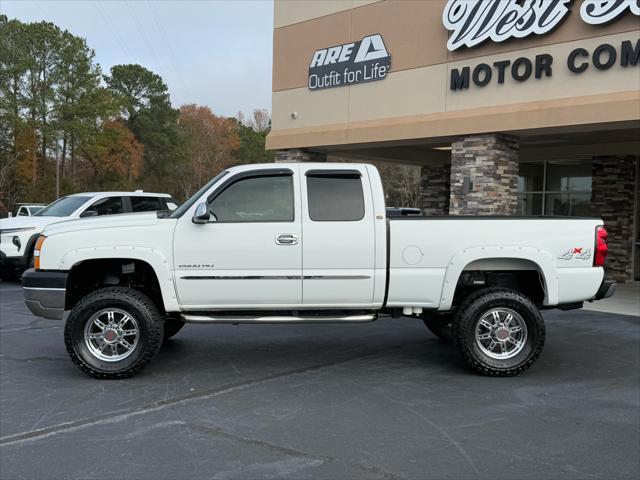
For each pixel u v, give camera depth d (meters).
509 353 6.35
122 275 6.71
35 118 60.50
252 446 4.46
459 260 6.29
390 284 6.29
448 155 19.03
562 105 11.14
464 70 12.65
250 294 6.22
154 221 6.24
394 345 7.85
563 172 16.69
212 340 8.06
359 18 14.58
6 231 12.81
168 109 82.25
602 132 13.16
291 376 6.35
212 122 89.25
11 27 59.09
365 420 5.02
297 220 6.20
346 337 8.32
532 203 17.42
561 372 6.57
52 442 4.52
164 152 81.25
